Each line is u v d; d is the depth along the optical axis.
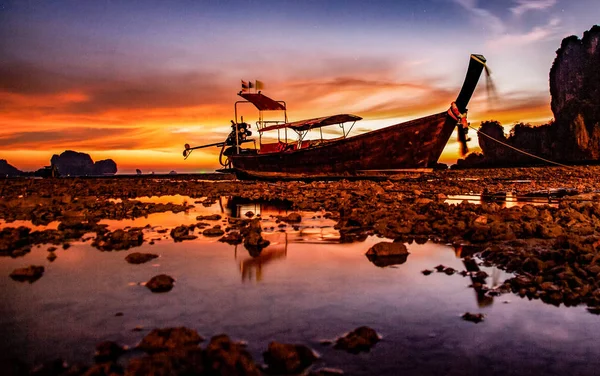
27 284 5.40
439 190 19.86
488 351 3.57
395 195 16.67
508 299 4.79
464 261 6.50
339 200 15.09
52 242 8.14
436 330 3.98
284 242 8.05
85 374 3.04
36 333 3.91
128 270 6.03
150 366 2.86
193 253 7.10
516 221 9.75
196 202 16.45
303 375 3.17
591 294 4.86
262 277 5.66
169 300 4.78
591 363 3.37
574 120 62.31
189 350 3.23
